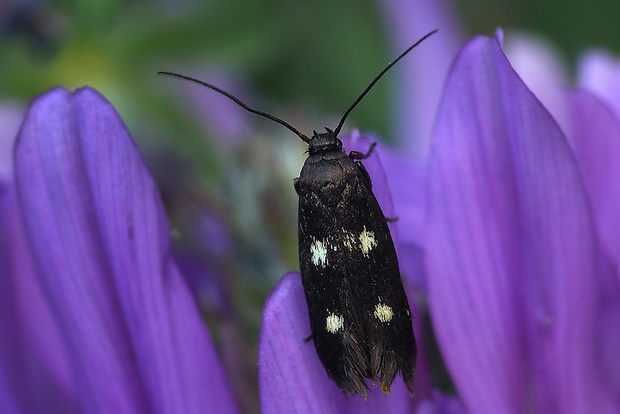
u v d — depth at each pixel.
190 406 0.06
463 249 0.06
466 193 0.06
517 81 0.06
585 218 0.06
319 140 0.07
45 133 0.06
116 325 0.06
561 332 0.06
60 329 0.06
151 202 0.06
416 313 0.07
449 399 0.06
